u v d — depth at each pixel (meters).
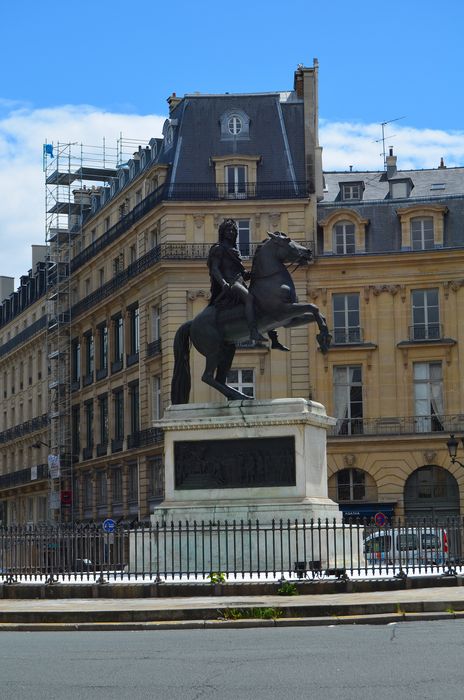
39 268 95.94
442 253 65.31
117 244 76.31
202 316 25.55
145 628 19.02
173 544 22.73
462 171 70.12
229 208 67.25
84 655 15.60
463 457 64.12
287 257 25.03
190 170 68.06
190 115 69.56
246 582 21.80
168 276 67.25
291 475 24.50
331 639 16.55
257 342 25.91
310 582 21.70
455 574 22.94
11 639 18.05
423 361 65.44
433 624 18.08
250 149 68.31
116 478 76.38
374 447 64.75
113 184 81.94
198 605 19.88
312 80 69.50
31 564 24.64
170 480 25.14
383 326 65.94
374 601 19.50
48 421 89.94
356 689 12.34
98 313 79.94
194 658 14.95
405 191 68.44
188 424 25.05
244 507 24.31
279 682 12.91
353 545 25.61
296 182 67.31
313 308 24.56
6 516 102.69
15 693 12.58
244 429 24.81
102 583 22.64
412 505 64.62
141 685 12.95
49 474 86.06
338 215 66.94
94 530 24.20
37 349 95.00
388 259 65.75
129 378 73.88
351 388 66.00
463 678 12.86
